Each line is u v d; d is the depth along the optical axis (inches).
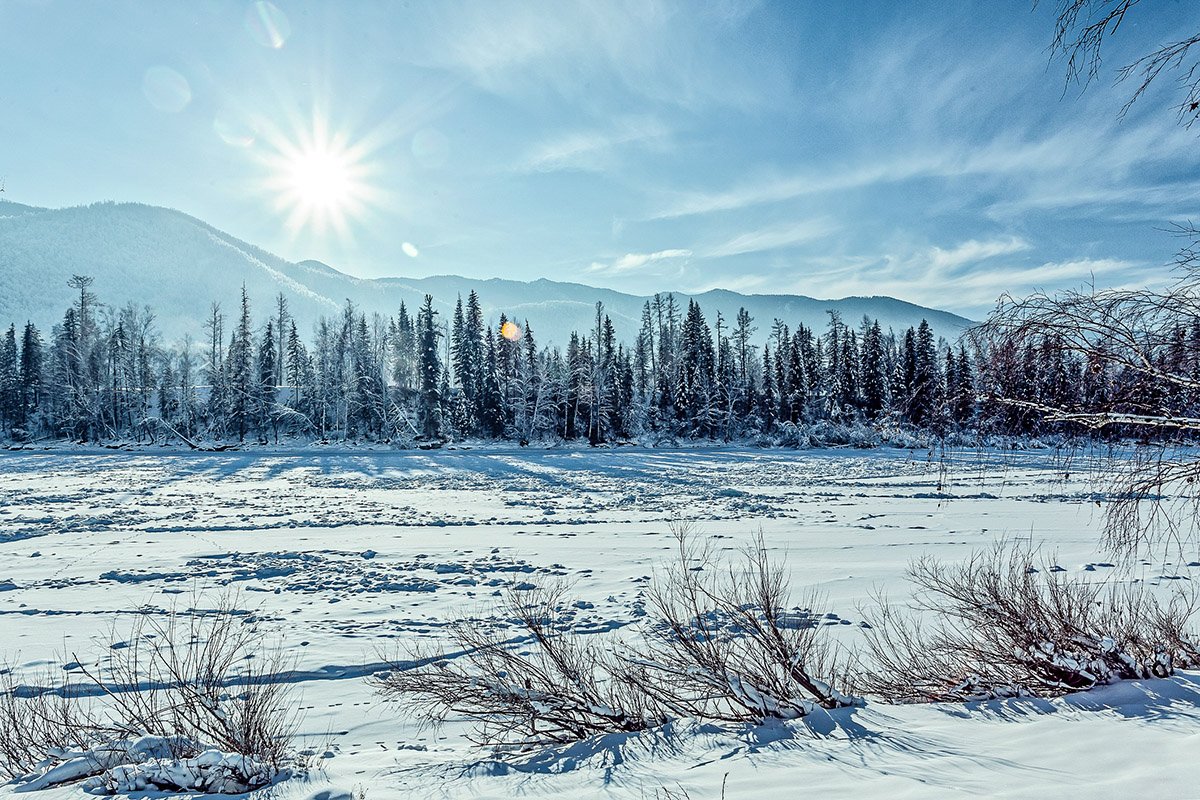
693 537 579.2
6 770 156.6
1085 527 617.9
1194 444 159.9
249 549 531.8
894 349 2647.6
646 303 3563.0
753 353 3282.5
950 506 791.7
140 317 3031.5
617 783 135.1
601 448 2465.6
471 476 1341.0
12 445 2434.8
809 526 641.6
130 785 140.5
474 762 158.6
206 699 180.5
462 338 3112.7
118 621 324.5
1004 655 201.9
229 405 2691.9
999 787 119.7
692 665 196.2
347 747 180.4
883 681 210.4
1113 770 125.0
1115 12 141.0
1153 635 219.3
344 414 2763.3
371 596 375.9
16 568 455.8
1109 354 161.0
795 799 118.8
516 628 304.0
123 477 1293.1
